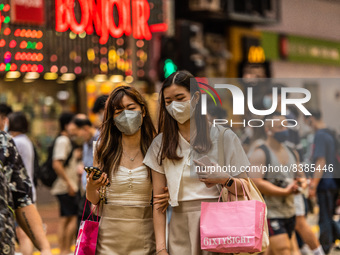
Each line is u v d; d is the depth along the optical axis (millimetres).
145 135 6137
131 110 5969
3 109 10219
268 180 8266
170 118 5871
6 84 18344
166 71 14953
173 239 5855
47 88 19156
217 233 5527
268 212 8406
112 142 6059
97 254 5980
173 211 5891
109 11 16078
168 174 5816
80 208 9008
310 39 32062
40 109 19062
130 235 5934
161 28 17641
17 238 9328
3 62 14469
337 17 35031
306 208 9742
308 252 11742
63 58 15680
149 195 6031
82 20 15484
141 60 17359
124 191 5969
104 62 16562
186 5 24797
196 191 5770
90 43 16281
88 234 5918
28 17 14875
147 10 16938
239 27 27531
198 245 5723
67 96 19484
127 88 6031
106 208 6000
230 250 5535
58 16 15273
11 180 5516
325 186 10414
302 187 8312
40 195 19672
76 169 11727
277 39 29672
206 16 25172
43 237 5621
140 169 6004
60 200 11680
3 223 4918
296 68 31328
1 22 14406
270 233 8414
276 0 28031
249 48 27594
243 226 5500
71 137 11711
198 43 25531
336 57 34250
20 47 14828
